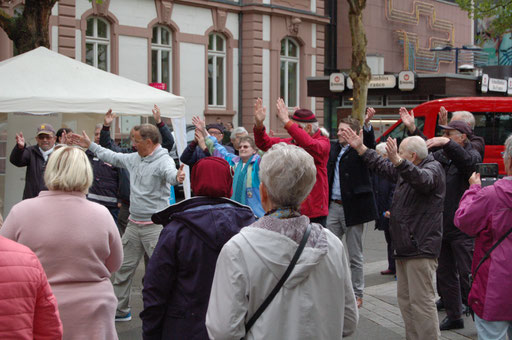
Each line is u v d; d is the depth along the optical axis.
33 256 2.65
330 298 2.57
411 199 4.88
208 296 3.18
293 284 2.47
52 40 19.44
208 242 3.15
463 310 6.37
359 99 18.33
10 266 2.55
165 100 8.67
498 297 3.65
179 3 23.12
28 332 2.56
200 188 3.30
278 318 2.46
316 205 5.73
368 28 32.44
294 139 5.23
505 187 3.69
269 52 26.05
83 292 3.55
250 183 5.85
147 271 3.23
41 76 8.20
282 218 2.57
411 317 5.03
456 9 39.00
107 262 3.80
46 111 7.80
